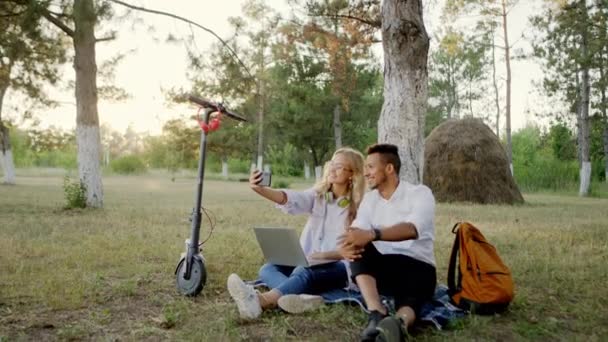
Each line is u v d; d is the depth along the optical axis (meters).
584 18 17.97
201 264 4.24
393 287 3.55
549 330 3.52
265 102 21.58
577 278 5.09
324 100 27.77
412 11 6.00
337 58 17.72
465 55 36.62
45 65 17.92
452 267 4.02
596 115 24.80
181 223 9.60
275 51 24.69
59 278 4.80
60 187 22.75
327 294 4.09
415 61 6.01
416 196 3.61
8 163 24.23
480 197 16.20
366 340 3.03
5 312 3.79
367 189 4.10
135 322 3.63
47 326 3.50
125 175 48.28
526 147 38.19
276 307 3.80
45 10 10.88
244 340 3.25
